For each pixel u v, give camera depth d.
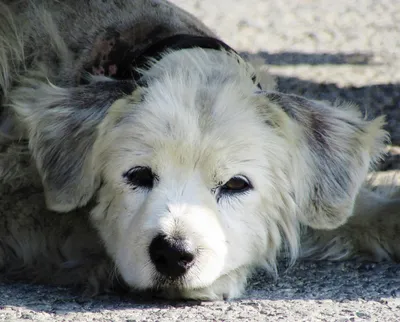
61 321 8.29
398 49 20.33
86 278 9.57
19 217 10.07
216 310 8.74
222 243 8.79
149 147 8.95
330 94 16.47
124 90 9.41
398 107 15.88
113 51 10.59
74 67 10.66
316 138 9.66
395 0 25.08
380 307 8.88
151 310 8.71
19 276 10.04
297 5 24.31
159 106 9.08
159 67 9.72
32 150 9.62
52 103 9.56
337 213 9.78
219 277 9.17
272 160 9.34
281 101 9.53
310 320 8.41
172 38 10.39
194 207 8.67
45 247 10.05
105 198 9.34
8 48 10.94
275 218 9.62
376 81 17.47
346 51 20.00
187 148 8.85
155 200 8.73
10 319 8.34
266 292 9.51
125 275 8.91
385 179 11.99
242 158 9.04
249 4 24.23
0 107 10.88
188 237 8.44
